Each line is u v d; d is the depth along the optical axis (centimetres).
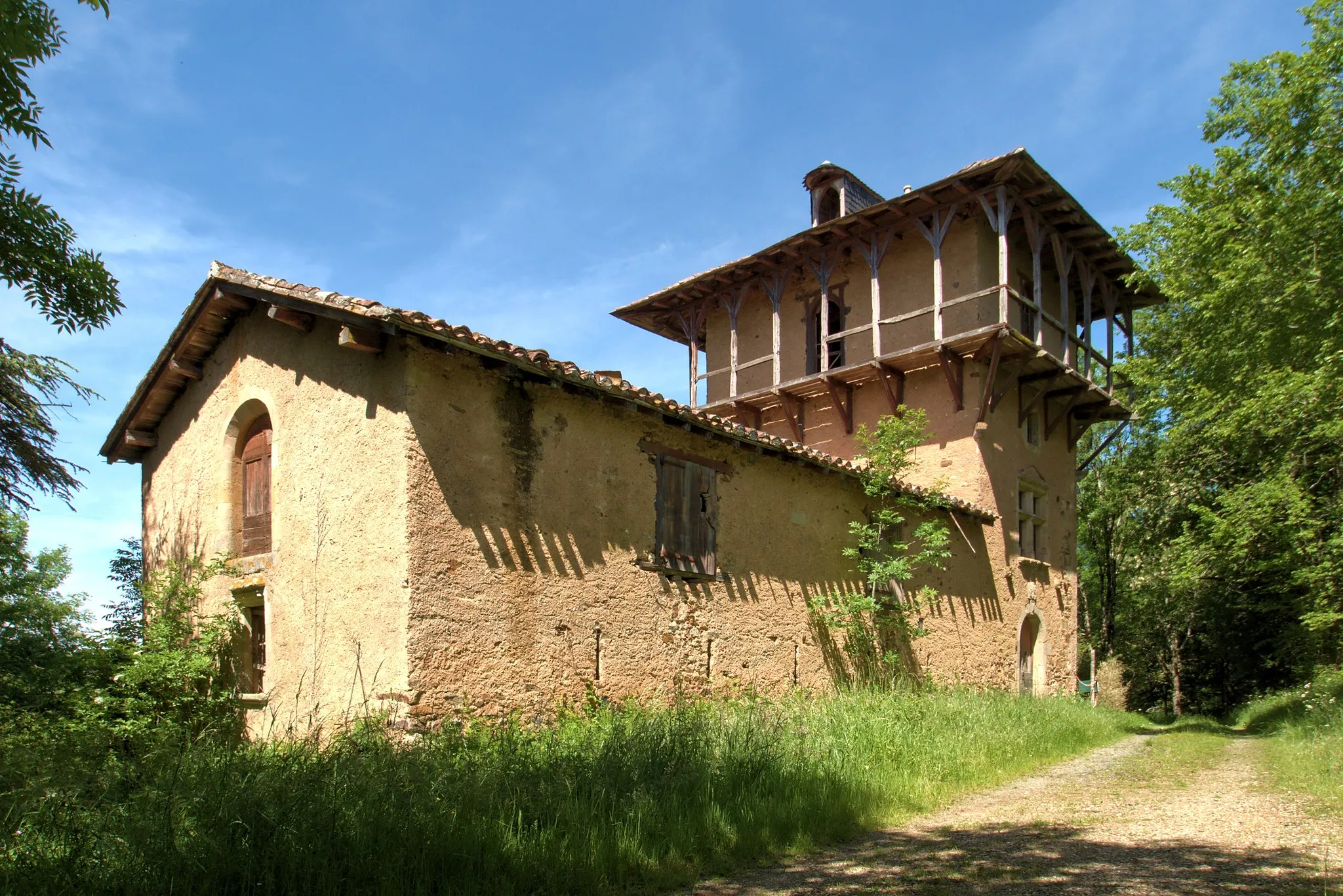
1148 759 1094
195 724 930
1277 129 1447
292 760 580
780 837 610
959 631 1522
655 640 985
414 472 781
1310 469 1561
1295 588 1819
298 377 923
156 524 1186
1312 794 793
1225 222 1480
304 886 435
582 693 891
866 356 1756
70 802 500
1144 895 486
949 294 1659
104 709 881
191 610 1008
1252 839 626
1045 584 1827
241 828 467
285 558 903
